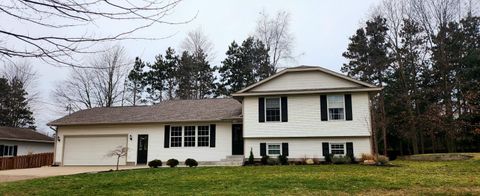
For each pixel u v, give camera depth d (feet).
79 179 51.06
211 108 90.48
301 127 75.51
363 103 73.92
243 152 80.59
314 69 76.64
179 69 150.00
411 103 116.67
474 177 47.01
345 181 43.96
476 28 117.08
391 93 122.52
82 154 89.81
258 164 73.46
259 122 77.25
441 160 78.13
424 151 119.03
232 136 82.74
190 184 43.91
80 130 90.99
